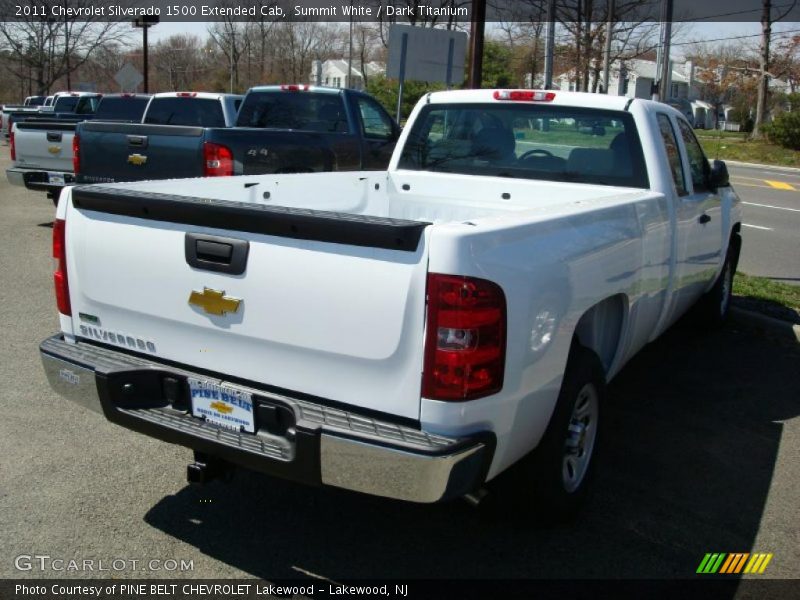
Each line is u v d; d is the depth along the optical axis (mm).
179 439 3123
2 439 4379
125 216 3266
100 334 3475
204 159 8211
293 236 2857
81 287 3465
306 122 10477
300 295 2873
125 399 3248
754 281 9156
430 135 5652
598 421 3805
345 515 3754
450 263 2637
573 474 3695
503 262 2805
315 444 2775
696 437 4871
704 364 6352
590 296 3457
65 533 3502
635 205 4105
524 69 44906
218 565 3318
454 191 5434
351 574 3289
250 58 57500
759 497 4109
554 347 3146
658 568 3412
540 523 3617
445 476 2680
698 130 60625
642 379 5953
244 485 4000
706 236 5695
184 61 67625
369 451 2703
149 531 3547
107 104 16281
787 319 7480
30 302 7309
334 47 60719
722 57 62531
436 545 3525
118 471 4078
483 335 2713
